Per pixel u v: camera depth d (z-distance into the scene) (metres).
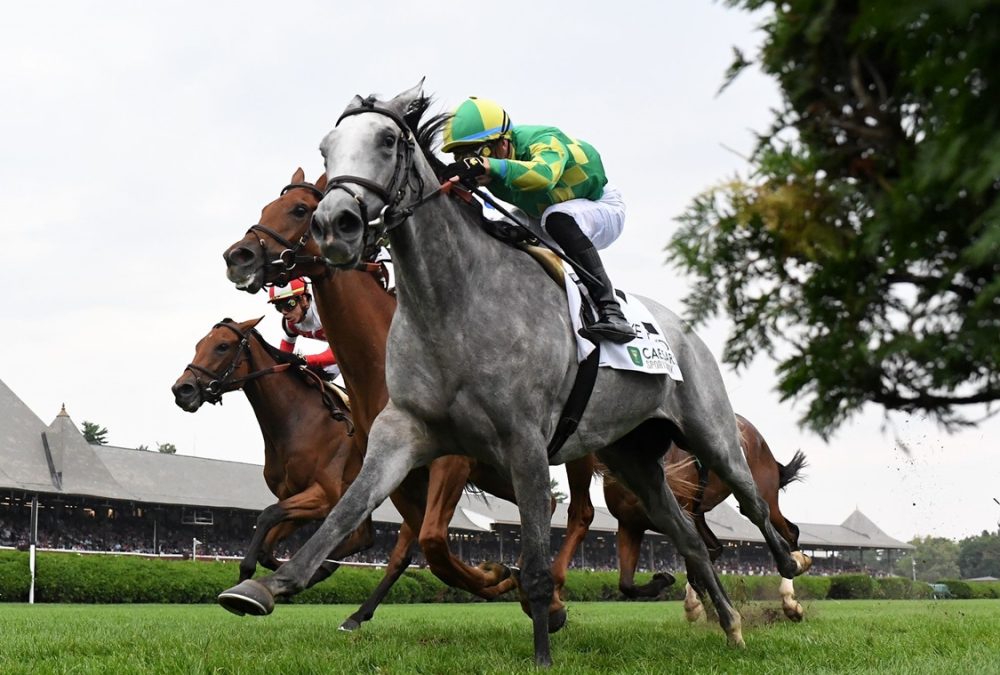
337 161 4.23
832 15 1.67
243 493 45.22
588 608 18.27
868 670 4.48
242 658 4.59
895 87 1.65
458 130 5.40
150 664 4.47
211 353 8.47
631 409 5.38
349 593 22.58
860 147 1.70
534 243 5.05
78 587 21.00
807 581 33.12
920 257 1.63
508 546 54.34
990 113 1.44
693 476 9.05
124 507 40.38
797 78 1.76
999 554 85.44
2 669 4.28
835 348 1.72
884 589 39.56
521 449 4.54
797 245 1.73
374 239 4.26
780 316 1.80
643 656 5.11
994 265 1.60
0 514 36.09
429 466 6.34
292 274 6.66
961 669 4.48
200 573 22.97
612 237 5.72
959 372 1.68
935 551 85.88
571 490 7.19
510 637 6.40
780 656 5.15
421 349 4.54
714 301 1.85
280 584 4.13
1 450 35.88
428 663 4.59
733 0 1.79
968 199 1.57
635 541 8.68
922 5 1.38
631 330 5.16
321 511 8.14
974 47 1.40
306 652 5.04
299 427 8.31
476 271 4.60
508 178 5.02
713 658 4.96
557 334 4.76
